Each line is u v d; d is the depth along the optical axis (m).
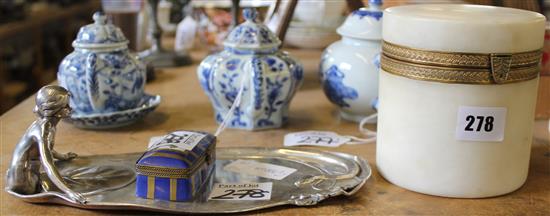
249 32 0.82
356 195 0.59
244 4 1.26
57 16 2.63
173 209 0.54
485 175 0.57
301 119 0.89
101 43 0.82
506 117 0.56
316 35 1.18
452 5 0.66
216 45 1.36
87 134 0.81
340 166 0.66
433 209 0.56
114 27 0.85
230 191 0.59
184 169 0.55
